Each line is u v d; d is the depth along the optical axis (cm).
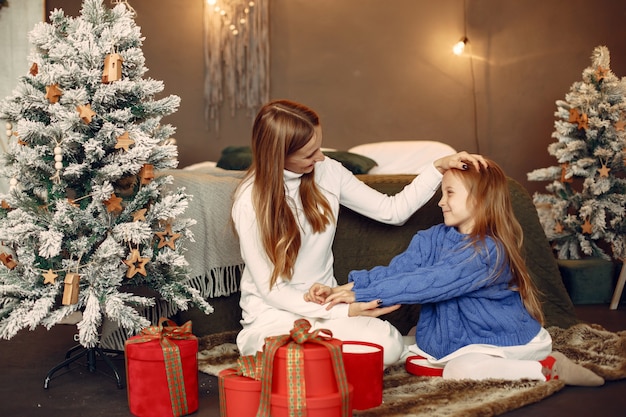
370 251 214
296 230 169
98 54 167
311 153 169
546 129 430
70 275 162
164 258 172
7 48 286
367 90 453
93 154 166
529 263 222
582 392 158
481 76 442
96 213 173
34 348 211
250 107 458
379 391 143
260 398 126
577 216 331
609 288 310
